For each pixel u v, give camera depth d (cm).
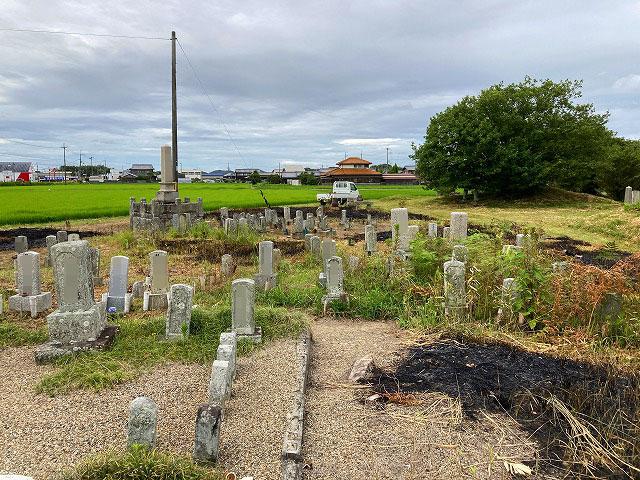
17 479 240
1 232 1869
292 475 364
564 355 579
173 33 2506
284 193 5072
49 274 1097
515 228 1914
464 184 3266
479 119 3250
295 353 614
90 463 355
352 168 8856
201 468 363
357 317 814
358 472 377
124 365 573
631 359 562
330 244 1103
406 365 571
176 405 480
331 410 474
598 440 404
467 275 799
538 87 3206
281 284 988
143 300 887
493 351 597
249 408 474
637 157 3728
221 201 3619
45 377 537
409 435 425
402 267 933
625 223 1886
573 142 3259
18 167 12638
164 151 2008
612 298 662
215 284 981
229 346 525
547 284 708
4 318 789
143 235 1648
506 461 383
